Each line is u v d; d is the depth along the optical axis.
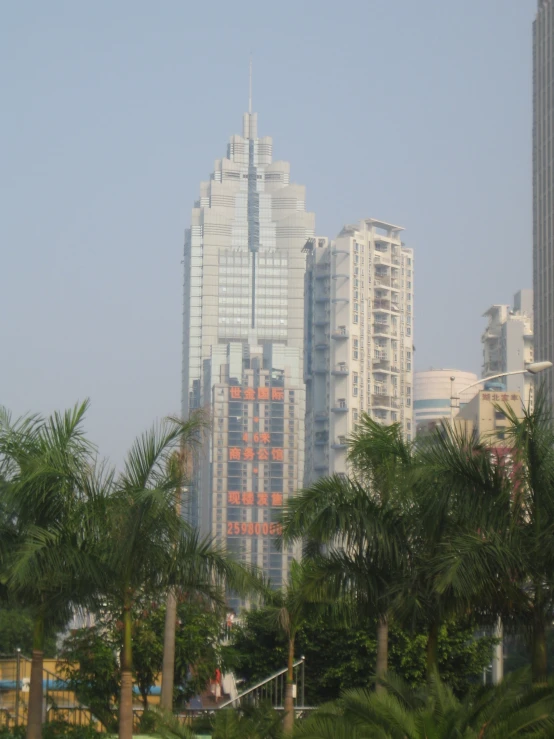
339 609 32.81
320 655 50.34
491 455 29.92
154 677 48.03
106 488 30.81
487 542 27.95
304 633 50.09
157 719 28.62
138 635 46.91
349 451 32.53
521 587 28.94
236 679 57.62
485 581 27.89
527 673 25.42
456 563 27.52
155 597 31.75
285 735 25.62
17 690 41.03
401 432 32.56
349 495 31.30
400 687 27.39
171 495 30.42
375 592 30.84
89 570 29.67
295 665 45.50
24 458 30.91
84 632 47.09
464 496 29.25
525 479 29.31
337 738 23.52
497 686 25.28
